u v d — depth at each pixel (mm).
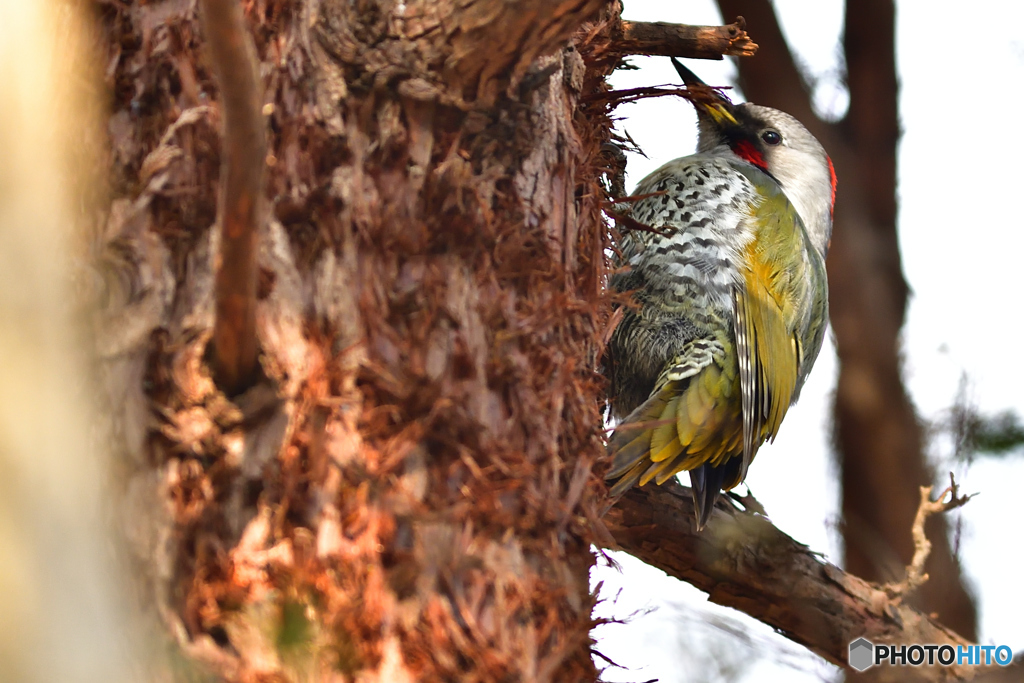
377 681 3709
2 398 2973
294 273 4000
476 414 4125
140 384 3826
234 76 3051
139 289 3912
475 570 3939
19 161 3170
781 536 7918
